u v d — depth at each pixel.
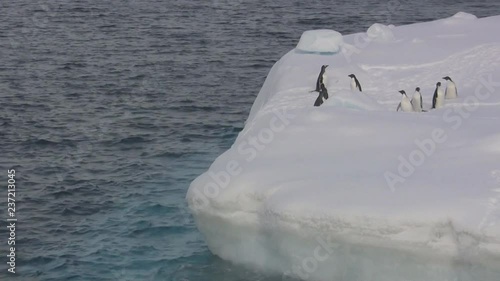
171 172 46.56
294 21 104.88
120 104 62.25
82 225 39.34
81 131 54.84
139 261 35.41
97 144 51.91
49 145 51.72
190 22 103.69
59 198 42.66
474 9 117.31
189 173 46.41
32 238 37.97
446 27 60.28
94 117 58.50
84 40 91.44
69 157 49.31
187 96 64.69
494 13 114.50
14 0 121.94
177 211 40.56
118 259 35.75
